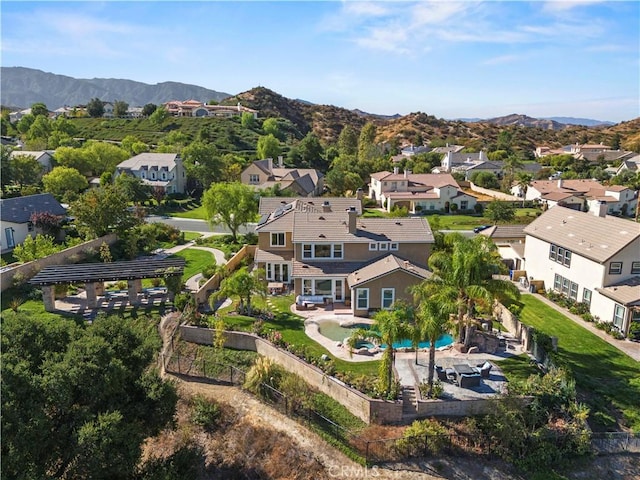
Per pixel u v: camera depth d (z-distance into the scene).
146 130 147.38
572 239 39.91
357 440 23.44
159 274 36.97
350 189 95.50
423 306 25.06
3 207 52.84
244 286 34.84
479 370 26.81
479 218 81.56
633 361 29.77
